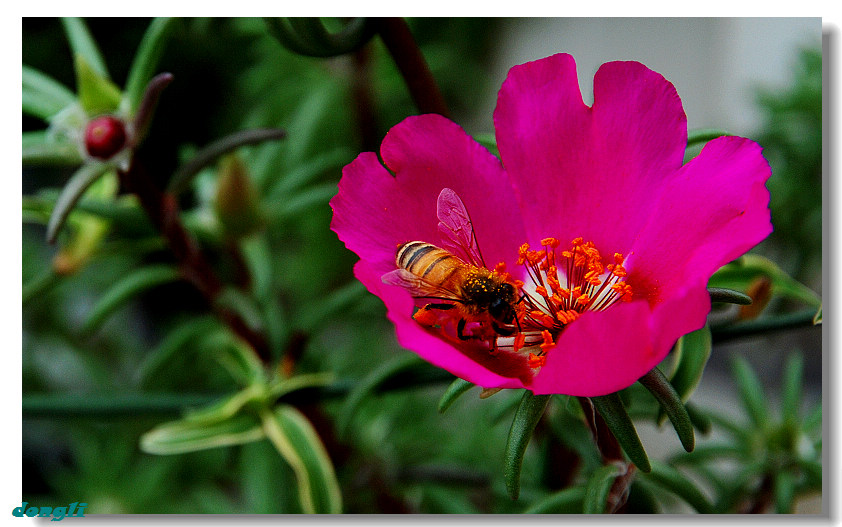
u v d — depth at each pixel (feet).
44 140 0.71
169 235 0.72
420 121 0.63
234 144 0.70
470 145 0.64
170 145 1.10
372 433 0.81
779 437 0.74
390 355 0.97
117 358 1.05
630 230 0.64
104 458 0.92
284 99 0.91
